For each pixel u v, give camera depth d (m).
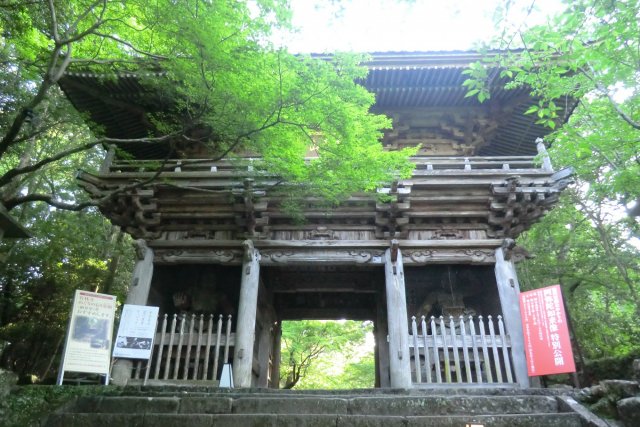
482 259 13.22
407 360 11.76
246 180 12.29
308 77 9.58
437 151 16.25
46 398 8.63
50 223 20.19
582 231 21.78
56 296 19.94
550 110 12.25
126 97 14.80
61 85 14.37
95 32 11.05
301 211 13.05
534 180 12.93
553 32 10.33
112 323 10.57
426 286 16.27
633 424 7.02
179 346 12.21
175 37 9.82
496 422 7.29
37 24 12.02
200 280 15.50
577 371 12.60
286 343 28.36
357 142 10.66
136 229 13.73
